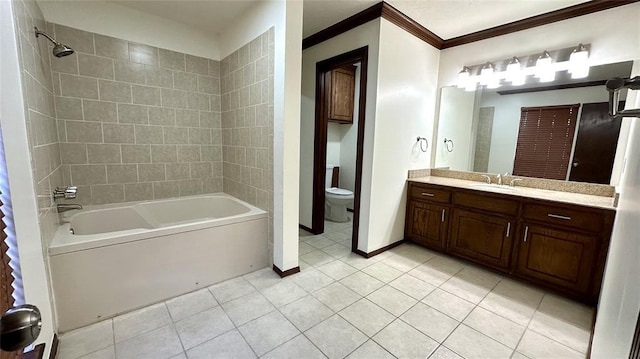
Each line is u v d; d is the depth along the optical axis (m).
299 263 2.53
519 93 2.59
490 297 2.03
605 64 2.11
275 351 1.47
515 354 1.48
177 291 1.96
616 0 2.01
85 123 2.23
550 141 2.44
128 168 2.49
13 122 1.19
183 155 2.79
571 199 2.03
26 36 1.40
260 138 2.35
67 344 1.48
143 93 2.49
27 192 1.25
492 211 2.36
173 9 2.36
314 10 2.38
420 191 2.87
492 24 2.56
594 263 1.87
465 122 2.95
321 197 3.34
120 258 1.72
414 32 2.65
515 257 2.25
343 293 2.04
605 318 1.14
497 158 2.78
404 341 1.56
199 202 2.82
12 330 0.39
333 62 2.85
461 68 2.91
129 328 1.62
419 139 3.00
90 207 2.30
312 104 3.20
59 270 1.53
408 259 2.66
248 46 2.39
